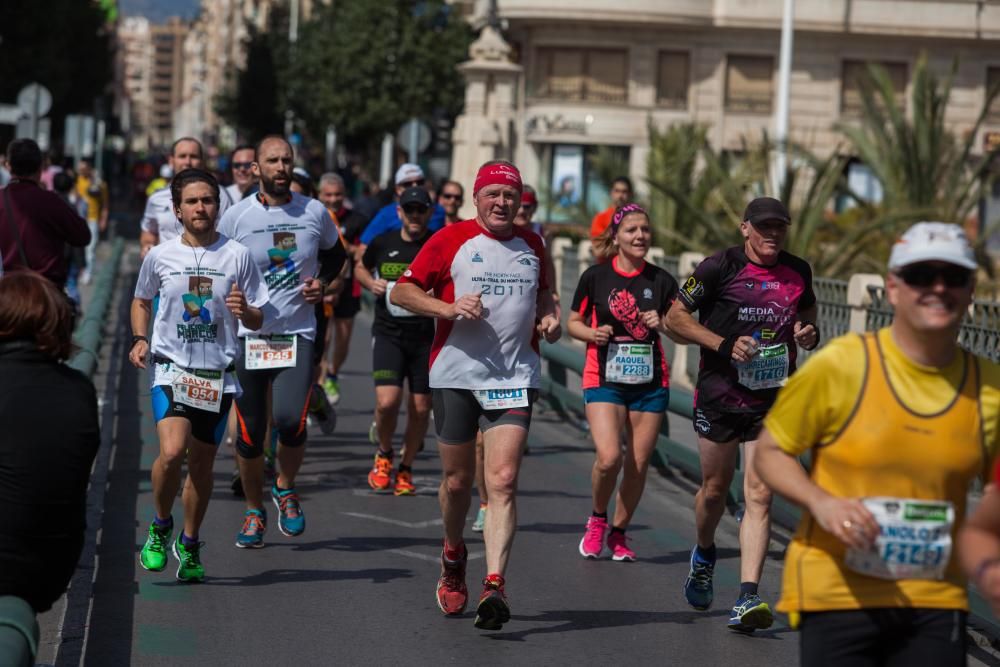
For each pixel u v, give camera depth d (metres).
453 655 8.96
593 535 11.87
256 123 106.38
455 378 9.29
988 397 5.52
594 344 11.48
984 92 68.19
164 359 10.16
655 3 65.81
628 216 11.27
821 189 27.06
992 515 4.81
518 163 68.62
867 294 15.47
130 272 44.56
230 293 10.12
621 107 67.94
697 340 9.60
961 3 66.81
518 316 9.28
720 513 9.99
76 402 6.71
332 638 9.27
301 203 11.93
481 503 12.81
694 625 9.88
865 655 5.55
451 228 9.34
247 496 11.75
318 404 14.16
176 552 10.55
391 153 68.12
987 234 26.88
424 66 65.38
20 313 6.69
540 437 18.94
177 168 15.38
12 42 73.31
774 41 67.88
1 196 13.63
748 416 9.71
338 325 19.81
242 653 8.89
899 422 5.50
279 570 11.07
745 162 31.97
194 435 10.23
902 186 29.78
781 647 9.40
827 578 5.54
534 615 10.03
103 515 12.87
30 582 6.60
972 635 9.97
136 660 8.69
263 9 166.38
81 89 92.81
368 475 15.21
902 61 68.19
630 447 11.57
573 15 65.94
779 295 9.63
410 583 10.80
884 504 5.50
